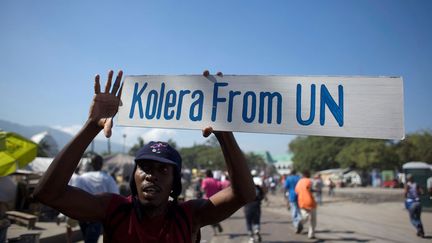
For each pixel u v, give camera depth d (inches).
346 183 2071.9
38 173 450.0
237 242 331.0
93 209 70.6
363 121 65.1
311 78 69.8
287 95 70.4
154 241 69.0
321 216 563.5
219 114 73.5
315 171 2536.9
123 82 80.8
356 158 1983.3
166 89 78.0
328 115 67.3
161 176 71.1
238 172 75.0
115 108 75.1
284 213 640.4
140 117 78.1
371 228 425.7
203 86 75.8
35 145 217.0
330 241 334.6
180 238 71.1
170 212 73.9
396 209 687.7
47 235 283.7
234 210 77.9
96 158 214.2
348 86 67.3
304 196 354.6
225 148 74.5
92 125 70.9
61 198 66.9
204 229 417.1
